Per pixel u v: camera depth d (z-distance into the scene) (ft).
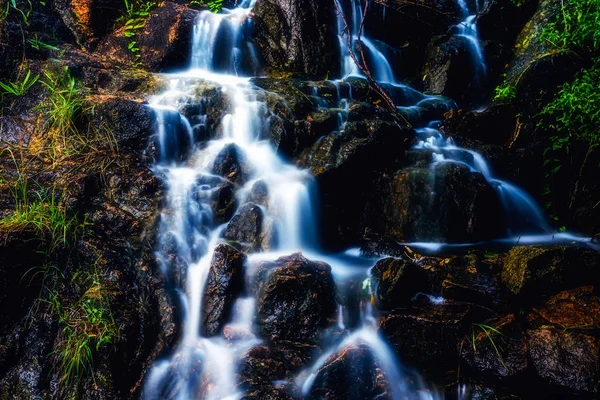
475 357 14.16
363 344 14.23
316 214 18.62
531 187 22.98
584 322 14.40
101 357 13.73
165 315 15.03
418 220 19.45
